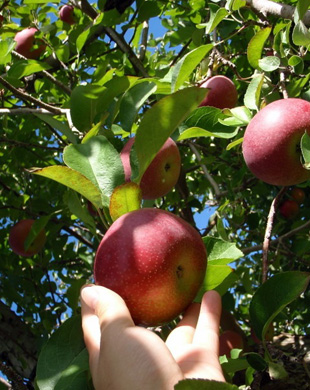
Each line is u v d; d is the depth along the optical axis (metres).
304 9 1.79
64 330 1.31
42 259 3.87
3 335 2.90
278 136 1.65
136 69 3.43
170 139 1.83
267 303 1.34
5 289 3.65
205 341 1.07
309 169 1.53
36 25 3.51
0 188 3.90
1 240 3.97
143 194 1.82
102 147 1.48
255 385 1.45
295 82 2.02
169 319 1.20
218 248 1.47
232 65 2.34
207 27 2.23
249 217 3.57
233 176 3.23
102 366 0.97
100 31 3.53
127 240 1.15
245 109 1.96
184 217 3.64
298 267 3.40
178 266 1.16
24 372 2.83
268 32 2.02
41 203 3.64
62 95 3.54
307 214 3.80
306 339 2.30
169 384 0.88
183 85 2.36
